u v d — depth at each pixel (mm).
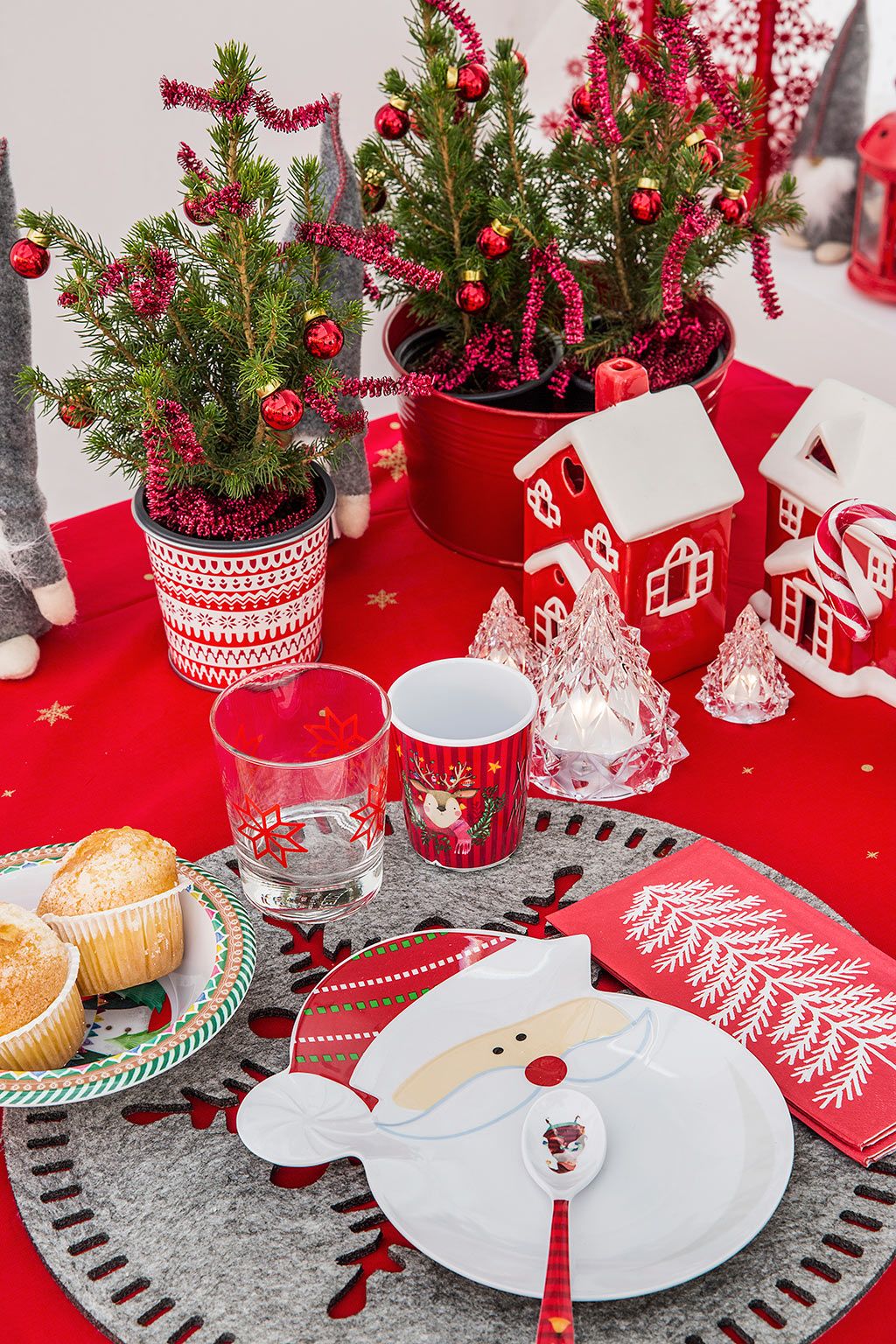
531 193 930
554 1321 457
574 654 775
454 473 983
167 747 854
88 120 1789
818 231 1860
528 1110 550
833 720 849
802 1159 545
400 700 700
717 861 699
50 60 1722
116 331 824
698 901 671
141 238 806
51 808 802
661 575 831
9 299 826
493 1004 606
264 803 645
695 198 873
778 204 942
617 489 794
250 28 1843
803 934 647
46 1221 531
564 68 2064
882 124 1705
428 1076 571
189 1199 540
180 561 838
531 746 699
